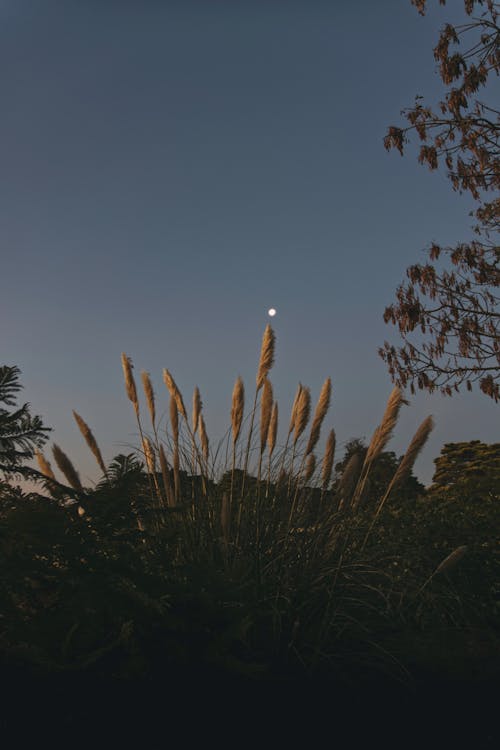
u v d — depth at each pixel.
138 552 3.26
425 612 4.06
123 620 2.78
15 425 2.65
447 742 2.55
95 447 4.12
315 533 3.96
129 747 2.32
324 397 4.25
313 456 4.39
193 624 2.80
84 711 2.50
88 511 3.07
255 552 3.67
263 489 4.32
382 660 3.28
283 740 2.49
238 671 2.74
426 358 9.71
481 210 10.59
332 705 2.79
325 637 3.22
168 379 4.53
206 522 3.96
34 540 2.86
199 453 4.50
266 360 4.39
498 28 9.06
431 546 5.22
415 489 8.05
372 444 4.11
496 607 4.46
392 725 2.68
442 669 3.25
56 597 2.86
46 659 2.53
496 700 2.92
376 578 4.00
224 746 2.39
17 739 2.32
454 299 9.67
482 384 9.09
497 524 5.59
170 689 2.67
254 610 3.19
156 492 4.33
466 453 15.92
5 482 3.05
